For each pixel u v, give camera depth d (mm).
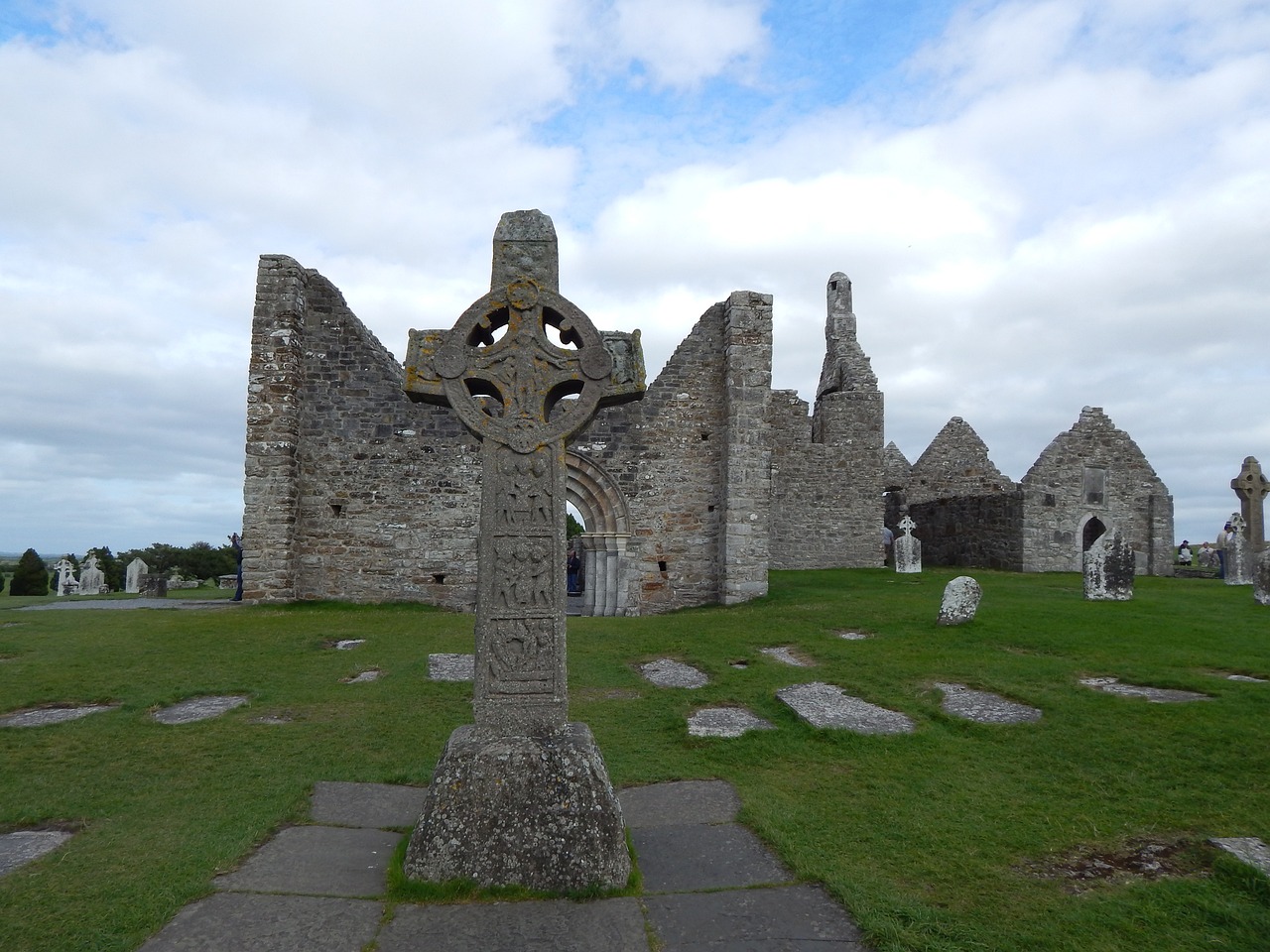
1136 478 24703
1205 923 3957
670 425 17094
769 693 8594
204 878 4230
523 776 4242
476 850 4152
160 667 9711
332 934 3670
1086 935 3818
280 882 4230
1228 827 5109
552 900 4047
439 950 3551
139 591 27609
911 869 4594
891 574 22688
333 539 16359
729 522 16516
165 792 5766
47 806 5441
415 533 16375
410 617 13930
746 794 5844
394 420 16484
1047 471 24125
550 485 4715
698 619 13656
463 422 4766
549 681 4590
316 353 16578
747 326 16891
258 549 15867
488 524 4672
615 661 10461
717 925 3848
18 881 4191
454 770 4277
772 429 26406
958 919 3955
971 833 5121
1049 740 6867
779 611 14023
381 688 8953
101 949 3504
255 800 5602
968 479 31469
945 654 9977
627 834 5023
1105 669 8867
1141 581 19750
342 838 4930
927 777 6199
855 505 26531
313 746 6961
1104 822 5270
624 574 16656
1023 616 12125
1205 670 8852
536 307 4902
